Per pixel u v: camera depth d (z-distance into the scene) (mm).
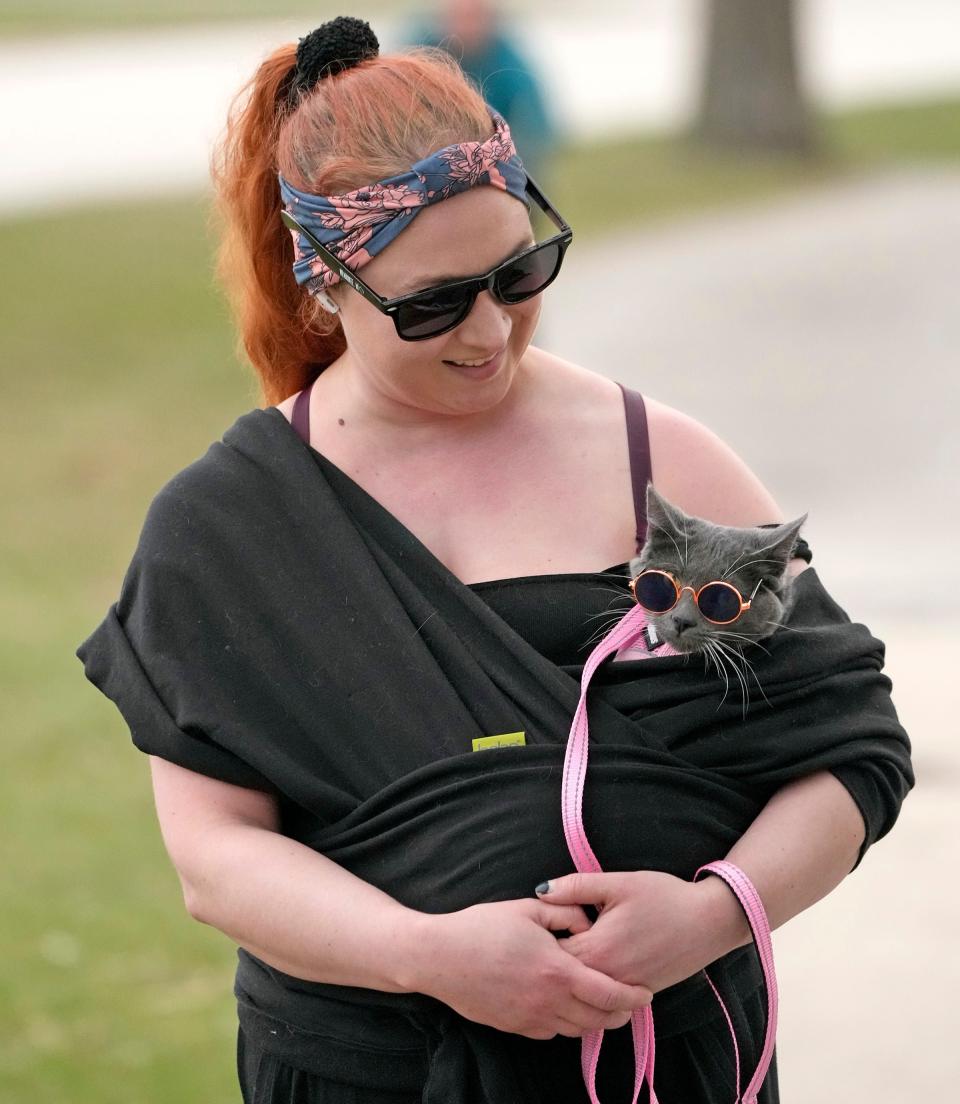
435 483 4164
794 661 3951
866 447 17828
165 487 4195
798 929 8203
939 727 10273
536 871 3777
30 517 17547
